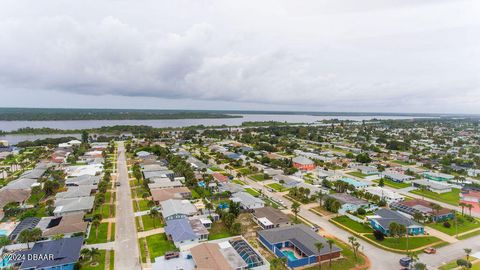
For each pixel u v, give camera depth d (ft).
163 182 420.77
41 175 461.37
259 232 262.88
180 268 214.28
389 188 444.55
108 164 550.36
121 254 234.17
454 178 487.61
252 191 412.16
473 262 231.71
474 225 305.73
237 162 573.74
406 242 262.47
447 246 259.19
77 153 643.04
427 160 631.15
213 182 427.74
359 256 238.89
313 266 222.69
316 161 603.67
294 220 310.65
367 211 338.95
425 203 347.36
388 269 221.05
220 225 295.69
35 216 306.76
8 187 385.50
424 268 211.20
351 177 504.02
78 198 346.74
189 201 349.00
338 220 313.53
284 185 442.91
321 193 372.17
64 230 259.60
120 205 347.36
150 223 295.48
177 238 248.73
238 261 214.28
